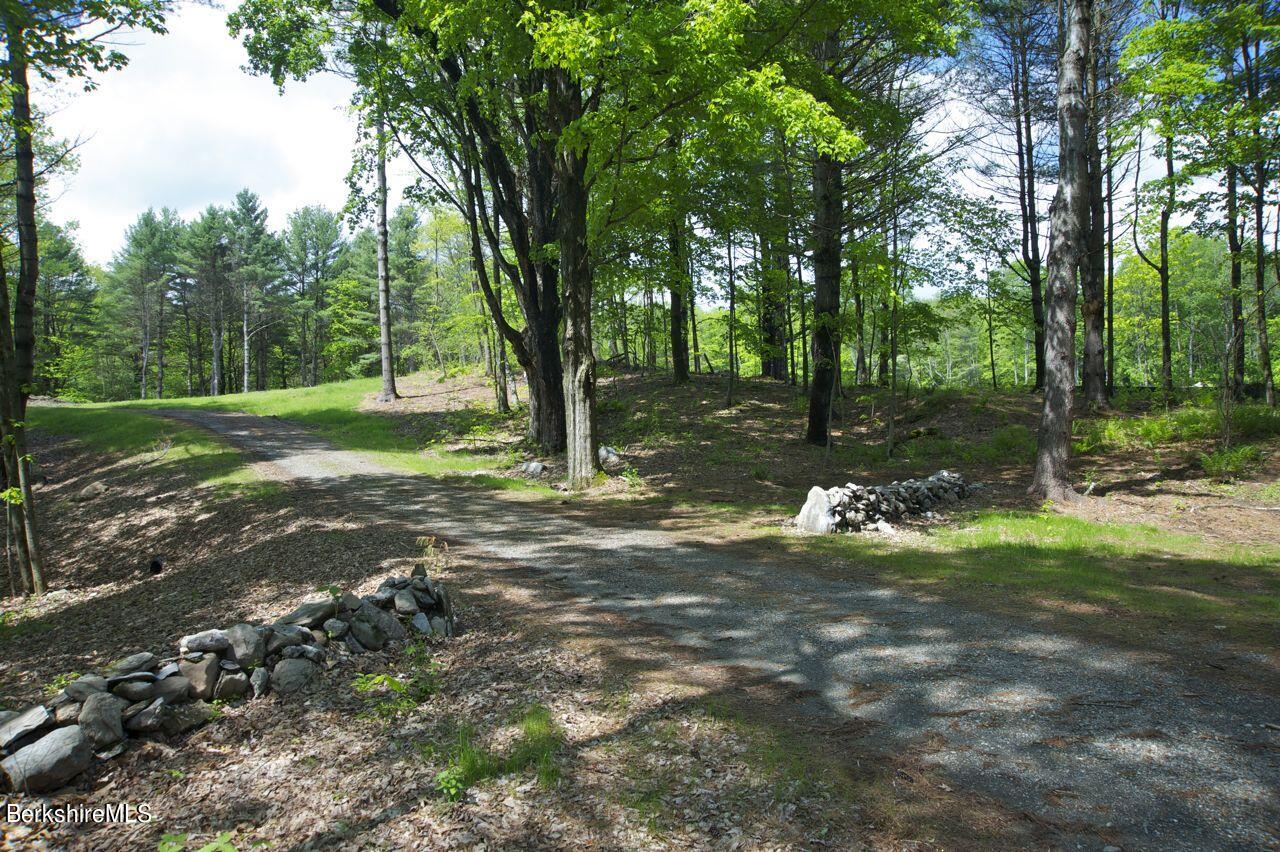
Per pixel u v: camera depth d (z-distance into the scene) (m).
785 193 16.78
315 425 24.97
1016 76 19.64
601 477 13.93
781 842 2.82
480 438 20.80
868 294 15.35
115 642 6.42
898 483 12.33
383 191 27.78
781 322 25.55
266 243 52.72
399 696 4.44
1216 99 13.88
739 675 4.65
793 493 12.87
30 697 4.87
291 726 4.08
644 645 5.26
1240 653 4.73
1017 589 6.53
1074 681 4.32
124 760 3.62
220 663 4.36
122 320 51.22
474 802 3.25
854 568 7.63
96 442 22.06
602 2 10.30
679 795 3.21
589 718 4.07
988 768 3.34
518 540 9.32
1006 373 60.62
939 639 5.20
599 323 25.50
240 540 10.48
